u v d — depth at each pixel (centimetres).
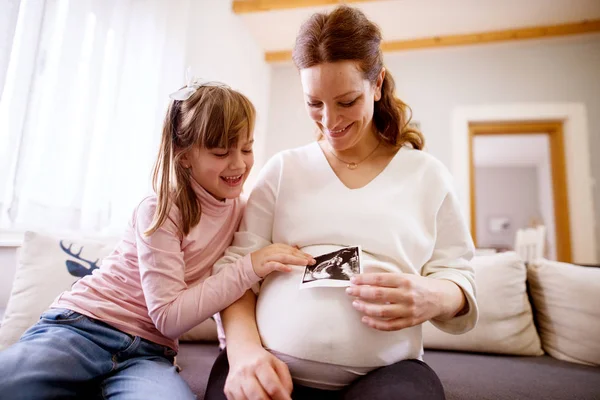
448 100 319
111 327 83
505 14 281
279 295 74
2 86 118
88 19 154
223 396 64
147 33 186
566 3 267
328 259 73
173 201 87
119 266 91
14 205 126
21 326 108
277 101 352
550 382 105
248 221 91
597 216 286
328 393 71
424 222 79
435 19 288
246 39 298
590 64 301
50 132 138
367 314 64
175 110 92
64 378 74
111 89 166
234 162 88
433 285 69
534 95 307
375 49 77
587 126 296
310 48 72
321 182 83
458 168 309
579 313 126
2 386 67
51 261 117
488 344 131
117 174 172
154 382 74
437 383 64
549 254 461
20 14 128
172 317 74
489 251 204
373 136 90
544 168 651
